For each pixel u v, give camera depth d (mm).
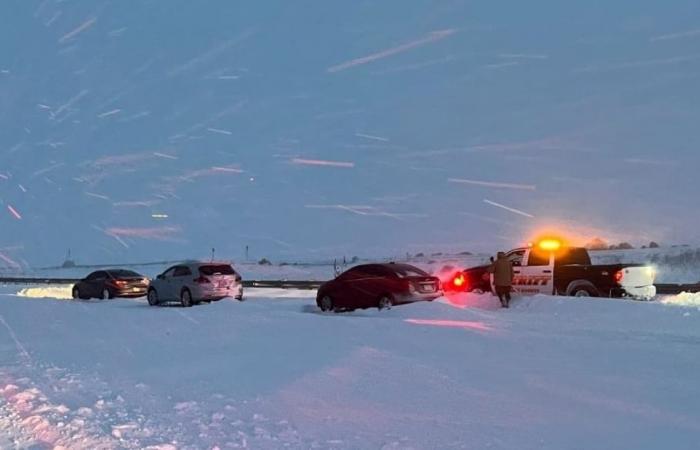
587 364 7582
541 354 8234
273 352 8484
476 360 7848
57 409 5273
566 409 5688
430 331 10125
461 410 5664
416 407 5762
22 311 13539
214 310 14703
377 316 13844
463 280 17750
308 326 10875
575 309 13117
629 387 6457
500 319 12250
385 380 6781
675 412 5574
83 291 24859
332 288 16312
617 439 4848
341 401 5973
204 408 5613
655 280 25688
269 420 5289
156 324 11523
